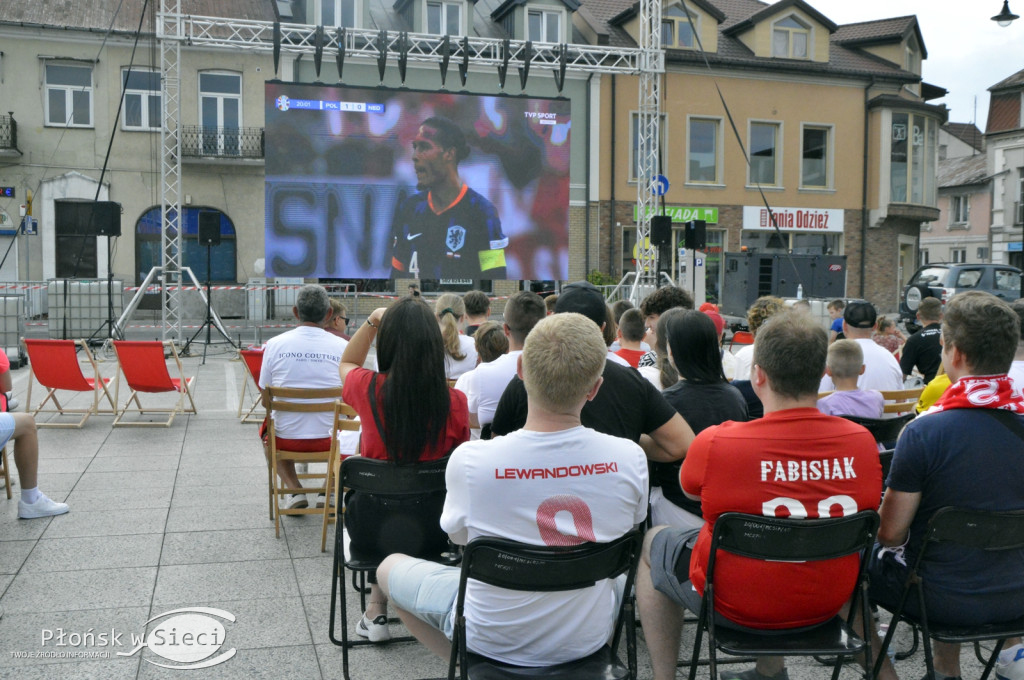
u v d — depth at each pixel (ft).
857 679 10.63
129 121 69.46
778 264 63.05
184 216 70.90
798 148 80.89
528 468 7.39
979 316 8.33
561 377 7.29
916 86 87.56
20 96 67.15
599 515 7.48
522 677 7.45
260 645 11.25
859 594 8.57
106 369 39.52
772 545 7.82
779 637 8.18
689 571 8.69
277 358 16.22
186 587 13.15
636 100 76.18
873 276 83.92
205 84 68.95
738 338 42.39
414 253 57.88
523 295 12.70
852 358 13.97
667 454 10.36
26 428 16.11
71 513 16.78
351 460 9.69
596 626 7.78
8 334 40.34
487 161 58.70
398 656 11.01
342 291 67.41
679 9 78.59
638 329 14.73
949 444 8.29
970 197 125.90
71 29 66.80
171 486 19.03
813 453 7.88
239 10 70.18
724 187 79.10
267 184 54.90
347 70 69.00
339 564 9.94
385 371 9.90
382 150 56.70
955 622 8.57
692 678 8.40
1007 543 8.29
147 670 10.48
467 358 17.26
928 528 8.24
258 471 20.54
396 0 74.28
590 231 75.92
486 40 48.37
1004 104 113.29
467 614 7.70
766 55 80.18
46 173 68.23
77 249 69.82
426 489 9.77
